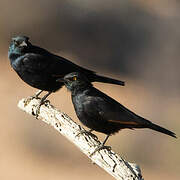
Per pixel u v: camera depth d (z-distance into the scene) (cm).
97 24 3512
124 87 3128
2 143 2230
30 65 1221
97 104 1066
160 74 3372
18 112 2462
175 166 2281
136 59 3472
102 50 3453
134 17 3650
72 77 1074
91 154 966
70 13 3497
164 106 2939
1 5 3319
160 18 3722
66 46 3431
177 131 2552
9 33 3319
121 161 932
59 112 1066
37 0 3412
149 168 2256
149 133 2402
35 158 2181
